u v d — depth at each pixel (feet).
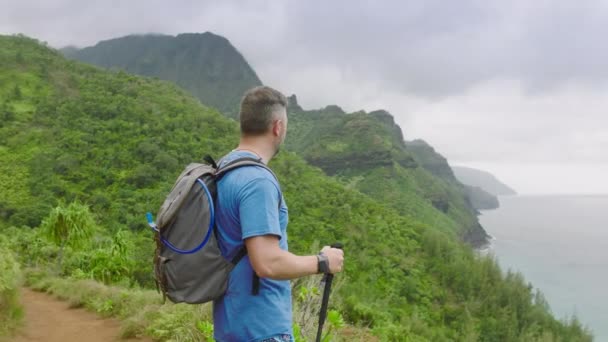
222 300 5.65
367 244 182.19
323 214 198.80
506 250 592.19
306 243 163.84
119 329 21.52
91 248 75.92
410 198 415.85
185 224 5.52
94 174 205.26
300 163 285.43
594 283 428.97
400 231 211.61
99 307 27.53
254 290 5.55
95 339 21.11
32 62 357.41
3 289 23.70
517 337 170.19
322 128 584.81
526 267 499.51
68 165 207.10
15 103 296.10
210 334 12.44
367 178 433.48
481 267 200.95
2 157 221.05
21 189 191.72
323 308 6.17
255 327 5.52
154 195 181.16
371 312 26.25
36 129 255.70
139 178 198.18
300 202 207.41
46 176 199.00
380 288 155.53
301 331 11.06
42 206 170.40
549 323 190.49
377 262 169.68
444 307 166.91
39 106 289.94
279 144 6.23
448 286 184.96
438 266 191.83
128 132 249.75
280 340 5.64
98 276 57.88
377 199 392.06
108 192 190.60
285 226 5.89
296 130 650.02
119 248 61.26
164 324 18.61
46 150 226.79
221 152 236.22
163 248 5.72
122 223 157.69
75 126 258.57
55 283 40.73
